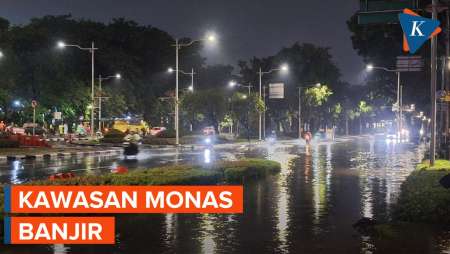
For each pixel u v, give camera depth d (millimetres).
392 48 57219
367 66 61938
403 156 40969
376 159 37406
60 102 72438
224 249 10773
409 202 14648
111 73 89688
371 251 10633
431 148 24562
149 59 105875
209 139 60438
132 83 91750
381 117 152500
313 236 11930
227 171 21875
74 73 82500
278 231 12430
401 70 43938
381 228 12359
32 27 73688
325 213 14844
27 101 70750
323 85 103250
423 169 22906
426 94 59344
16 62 65688
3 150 40781
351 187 20703
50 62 71062
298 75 103375
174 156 39938
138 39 103000
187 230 12469
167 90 103438
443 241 11422
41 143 45781
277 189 19906
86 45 87875
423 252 10539
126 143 56438
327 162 34281
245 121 72812
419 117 82875
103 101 81438
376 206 16109
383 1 23016
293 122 105500
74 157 38688
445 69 34625
